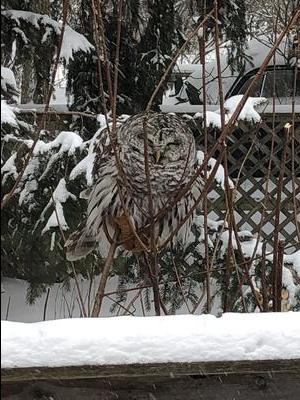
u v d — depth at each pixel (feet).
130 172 10.03
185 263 14.46
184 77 24.72
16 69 18.02
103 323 6.54
